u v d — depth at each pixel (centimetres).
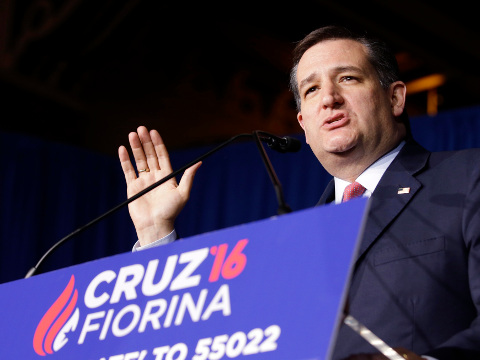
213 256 94
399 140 160
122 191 500
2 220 464
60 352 100
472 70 562
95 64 515
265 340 83
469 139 415
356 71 159
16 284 114
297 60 173
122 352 94
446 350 108
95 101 521
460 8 520
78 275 106
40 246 471
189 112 548
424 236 130
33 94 497
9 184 470
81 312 102
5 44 484
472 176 134
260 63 578
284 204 107
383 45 166
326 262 84
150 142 169
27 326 108
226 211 472
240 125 560
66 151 492
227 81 569
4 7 486
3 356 107
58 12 476
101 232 491
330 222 86
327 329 80
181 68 554
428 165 145
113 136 521
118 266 102
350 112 155
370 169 155
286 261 87
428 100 598
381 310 125
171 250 98
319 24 550
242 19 556
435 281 125
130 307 97
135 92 536
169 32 542
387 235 134
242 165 476
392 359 89
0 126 483
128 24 505
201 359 87
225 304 89
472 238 125
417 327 122
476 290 119
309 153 454
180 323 91
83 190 493
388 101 162
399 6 517
